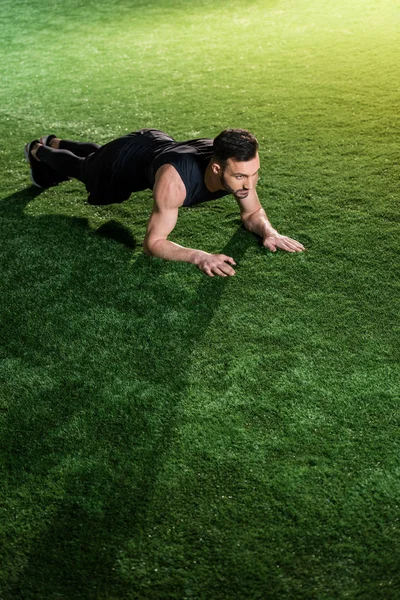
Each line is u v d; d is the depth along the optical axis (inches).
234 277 109.2
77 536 70.2
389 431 79.4
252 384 87.7
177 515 71.7
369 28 249.1
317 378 87.9
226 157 97.0
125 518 71.7
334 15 272.4
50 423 84.4
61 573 66.8
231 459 77.4
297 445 78.5
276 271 110.0
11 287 111.2
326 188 135.3
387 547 66.9
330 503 71.5
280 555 67.0
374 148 150.6
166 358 93.5
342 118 167.9
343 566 65.6
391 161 144.0
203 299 104.7
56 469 78.0
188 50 240.5
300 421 81.7
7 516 72.9
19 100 200.1
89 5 319.0
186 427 82.2
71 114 185.8
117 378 90.7
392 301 101.3
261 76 205.2
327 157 148.3
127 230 125.3
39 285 111.2
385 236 117.6
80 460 79.0
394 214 124.0
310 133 161.0
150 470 76.9
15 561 68.2
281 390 86.4
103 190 122.2
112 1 323.3
